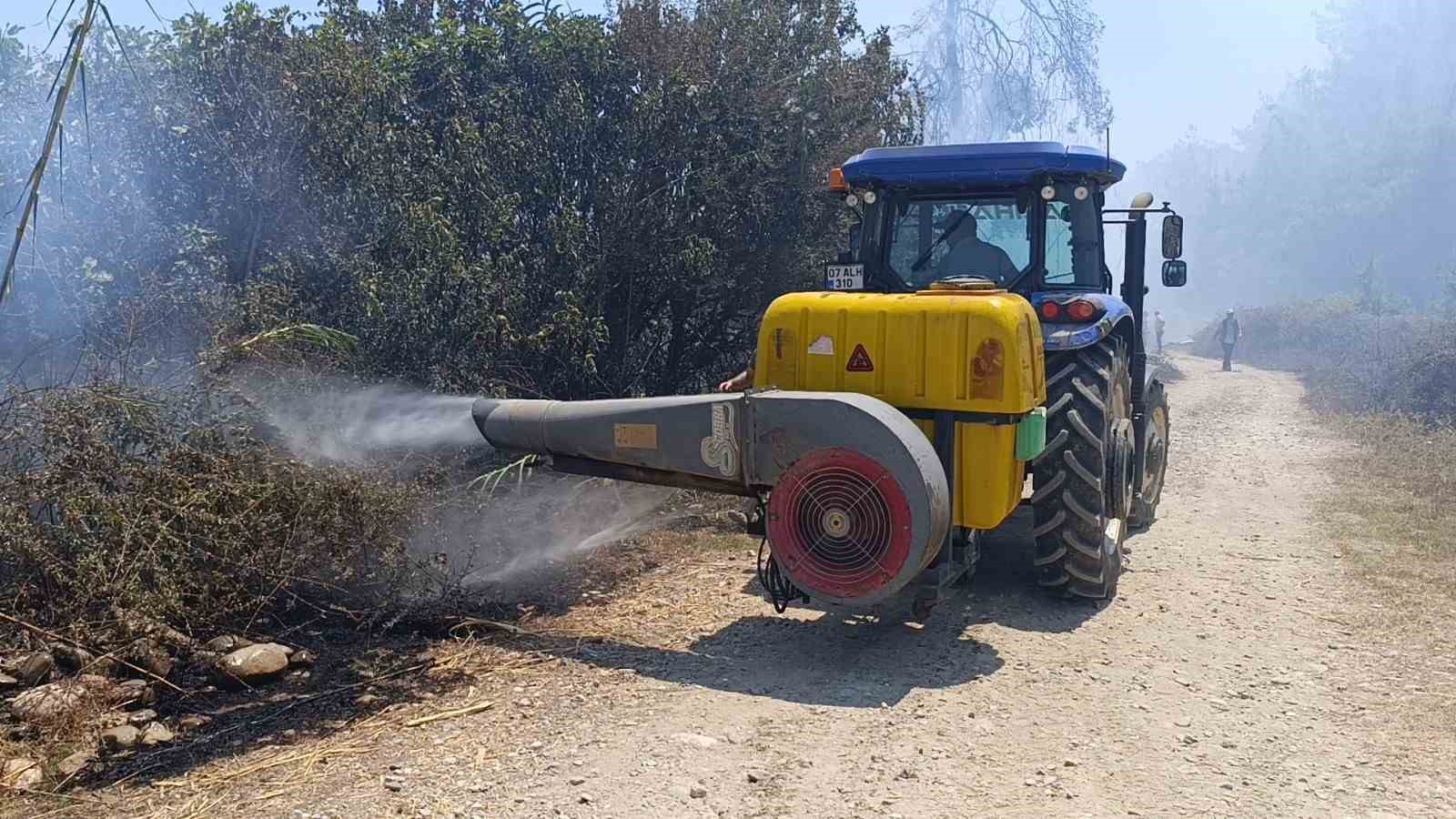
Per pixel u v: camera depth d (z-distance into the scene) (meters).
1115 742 4.53
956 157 6.90
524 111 9.23
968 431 5.45
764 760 4.32
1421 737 4.56
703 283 10.02
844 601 5.09
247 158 7.78
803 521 5.13
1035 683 5.18
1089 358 6.49
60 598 5.16
